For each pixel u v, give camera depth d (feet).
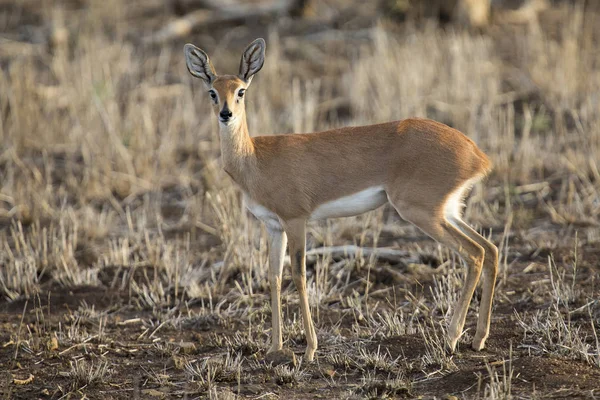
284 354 29.76
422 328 31.50
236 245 39.65
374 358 28.73
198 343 32.22
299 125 53.11
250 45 30.78
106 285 38.73
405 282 36.96
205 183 48.67
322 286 36.11
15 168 52.16
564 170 48.47
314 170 29.89
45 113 57.82
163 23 74.79
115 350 31.71
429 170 28.96
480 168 29.50
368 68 61.31
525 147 49.24
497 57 64.85
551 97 57.16
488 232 41.98
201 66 31.17
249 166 30.12
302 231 29.94
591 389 25.05
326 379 28.09
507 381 25.57
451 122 54.85
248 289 36.91
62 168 53.06
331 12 75.82
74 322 34.01
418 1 72.43
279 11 74.69
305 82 63.72
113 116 55.16
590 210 43.29
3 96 56.85
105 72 59.77
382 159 29.71
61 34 68.74
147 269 40.06
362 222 43.42
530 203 45.52
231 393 26.43
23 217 45.85
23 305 36.78
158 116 58.18
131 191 50.19
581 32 67.72
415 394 26.32
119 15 75.20
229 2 77.51
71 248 40.55
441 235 28.99
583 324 30.81
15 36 71.67
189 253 40.91
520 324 31.17
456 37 65.72
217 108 29.84
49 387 28.55
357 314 34.06
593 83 58.03
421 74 59.21
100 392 27.99
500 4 74.02
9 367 30.30
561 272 36.55
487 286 29.14
